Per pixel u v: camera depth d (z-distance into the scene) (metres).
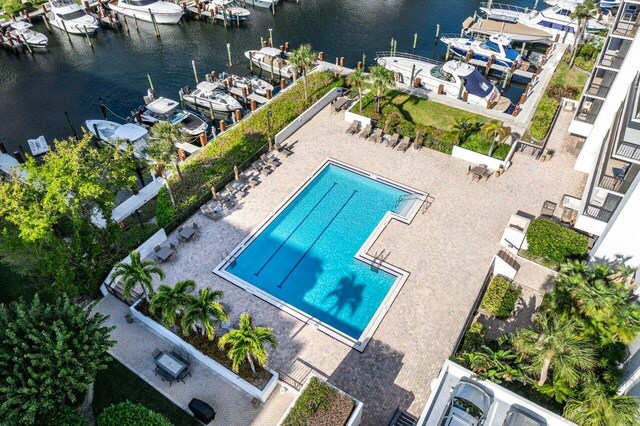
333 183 35.69
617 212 24.98
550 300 25.06
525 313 26.91
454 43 54.50
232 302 27.20
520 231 28.94
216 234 31.48
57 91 51.66
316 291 28.05
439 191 34.19
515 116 40.94
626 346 22.20
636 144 22.86
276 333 25.56
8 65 56.88
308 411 19.91
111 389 23.36
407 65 47.88
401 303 26.75
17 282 28.48
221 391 23.28
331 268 29.42
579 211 29.50
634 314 21.72
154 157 30.41
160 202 33.25
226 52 58.78
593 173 30.28
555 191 33.53
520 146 37.25
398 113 40.66
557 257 27.75
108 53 59.19
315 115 42.91
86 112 48.19
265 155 36.81
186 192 34.25
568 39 54.38
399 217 32.22
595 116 35.34
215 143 38.94
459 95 43.81
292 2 71.81
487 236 30.56
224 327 25.53
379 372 23.62
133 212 33.41
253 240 31.03
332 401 20.28
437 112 42.00
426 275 28.30
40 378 19.55
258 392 22.47
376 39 60.34
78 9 63.47
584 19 47.44
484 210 32.41
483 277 28.14
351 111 41.56
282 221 32.75
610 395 19.72
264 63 53.16
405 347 24.69
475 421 19.78
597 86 34.94
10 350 20.64
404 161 37.19
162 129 31.67
